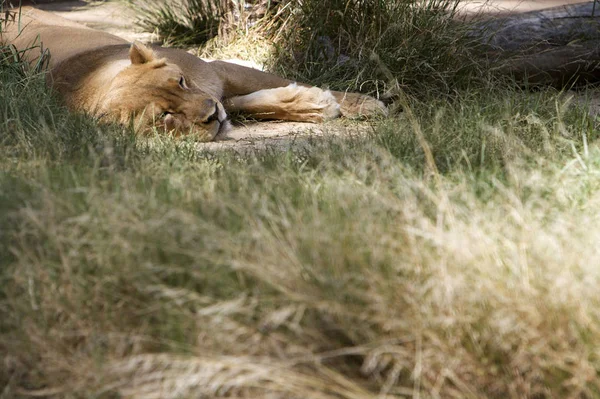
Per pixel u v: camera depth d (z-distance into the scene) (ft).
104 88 33.99
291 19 43.27
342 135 29.40
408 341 15.71
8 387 16.55
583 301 15.84
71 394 16.07
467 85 37.58
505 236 18.10
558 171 21.93
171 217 18.56
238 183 22.02
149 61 33.78
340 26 41.34
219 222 19.11
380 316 15.76
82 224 18.65
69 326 17.19
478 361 15.60
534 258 16.87
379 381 15.72
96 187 20.43
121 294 17.47
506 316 15.56
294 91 35.91
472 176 21.86
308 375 15.53
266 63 42.27
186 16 50.42
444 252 16.98
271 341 15.87
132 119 30.86
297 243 17.38
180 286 17.38
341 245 17.16
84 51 36.68
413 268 16.85
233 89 37.14
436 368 15.65
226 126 33.94
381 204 19.36
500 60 38.78
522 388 15.46
